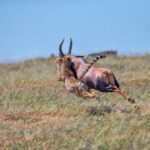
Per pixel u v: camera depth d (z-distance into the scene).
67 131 32.81
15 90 48.91
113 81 38.53
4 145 30.56
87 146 29.14
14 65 72.31
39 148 29.53
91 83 38.19
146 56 73.75
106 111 39.28
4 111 40.41
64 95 46.00
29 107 41.69
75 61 39.25
